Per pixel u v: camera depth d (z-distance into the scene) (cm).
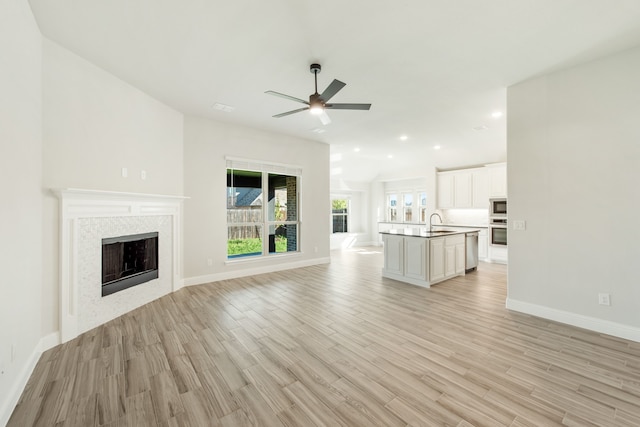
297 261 604
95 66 296
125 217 333
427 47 261
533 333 277
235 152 501
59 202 259
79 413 170
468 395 185
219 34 244
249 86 346
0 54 169
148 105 372
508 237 342
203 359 232
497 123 485
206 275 472
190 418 166
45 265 248
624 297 266
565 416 166
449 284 468
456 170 764
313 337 272
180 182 437
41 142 245
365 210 1027
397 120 469
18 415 169
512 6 207
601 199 277
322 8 210
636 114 258
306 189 616
